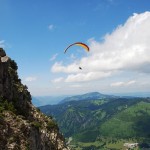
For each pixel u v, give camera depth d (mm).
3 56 110812
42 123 112562
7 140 82812
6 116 89000
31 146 88875
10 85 106875
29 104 116188
